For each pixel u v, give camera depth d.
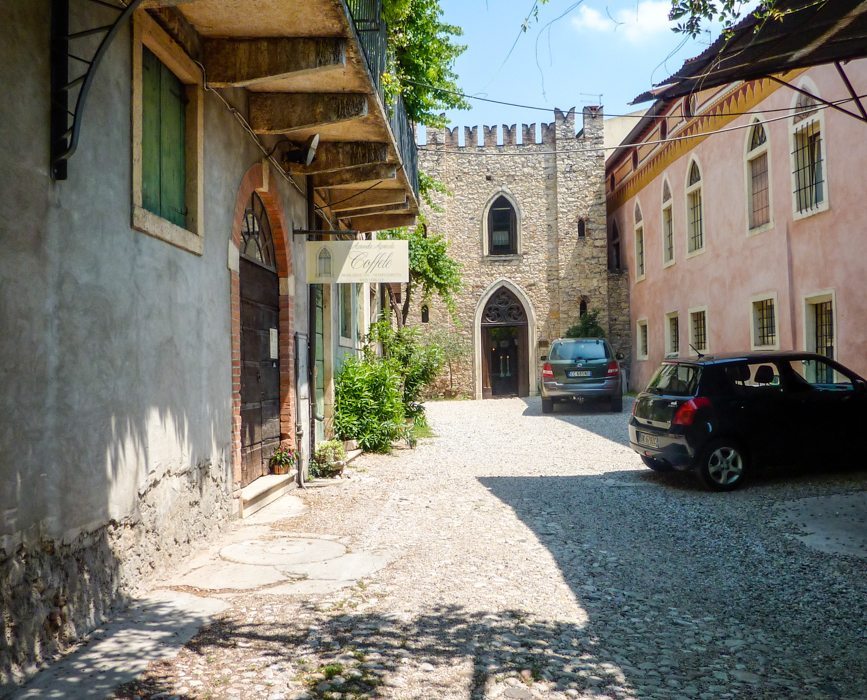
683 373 8.64
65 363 3.63
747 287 16.00
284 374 8.38
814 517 6.61
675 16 6.04
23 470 3.28
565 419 17.16
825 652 3.72
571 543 5.92
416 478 9.17
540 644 3.80
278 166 7.93
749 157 15.78
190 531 5.39
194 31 5.43
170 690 3.17
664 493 8.07
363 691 3.21
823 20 6.44
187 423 5.31
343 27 5.42
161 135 5.08
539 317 27.78
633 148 25.44
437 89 12.12
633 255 25.84
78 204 3.78
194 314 5.46
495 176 28.19
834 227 12.30
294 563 5.25
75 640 3.70
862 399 8.45
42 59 3.48
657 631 4.00
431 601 4.46
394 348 15.81
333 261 9.05
